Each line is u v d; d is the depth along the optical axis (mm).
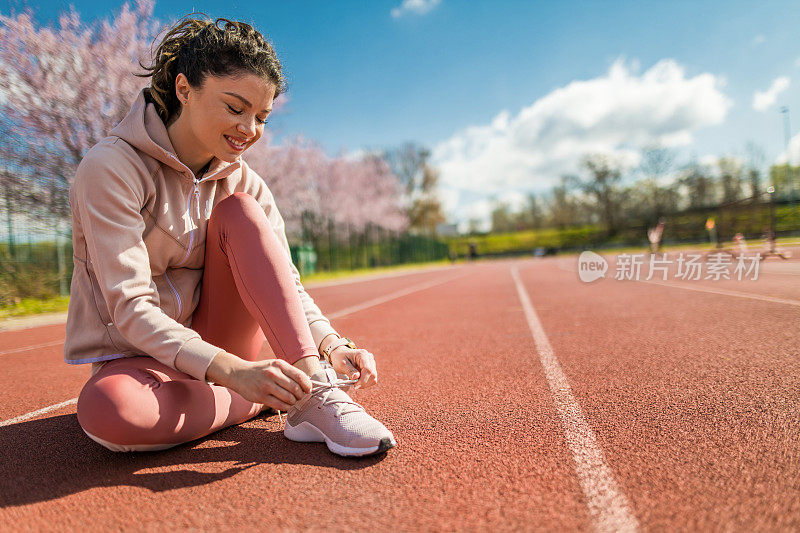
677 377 2236
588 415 1744
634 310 4918
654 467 1260
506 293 8211
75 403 2244
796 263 10477
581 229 55281
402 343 3656
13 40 8180
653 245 23625
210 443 1562
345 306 7207
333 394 1446
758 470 1209
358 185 27531
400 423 1740
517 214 66188
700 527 954
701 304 5016
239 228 1394
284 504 1123
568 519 1006
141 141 1360
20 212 8289
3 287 7688
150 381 1312
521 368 2615
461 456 1396
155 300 1317
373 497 1146
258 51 1285
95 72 8883
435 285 12086
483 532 962
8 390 2590
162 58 1378
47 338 4977
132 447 1310
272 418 1833
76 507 1139
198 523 1044
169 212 1447
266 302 1365
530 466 1303
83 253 1395
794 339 2945
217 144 1368
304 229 19750
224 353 1226
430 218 44750
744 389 1966
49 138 8500
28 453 1525
